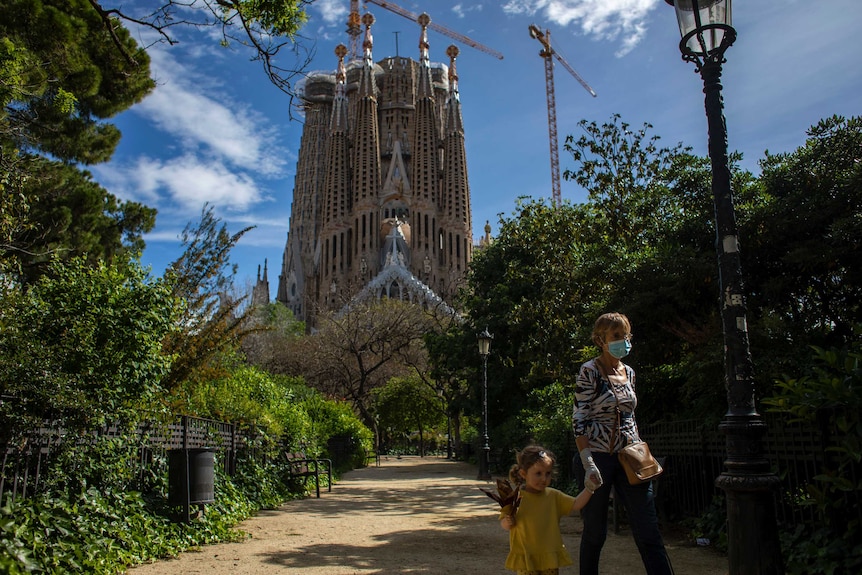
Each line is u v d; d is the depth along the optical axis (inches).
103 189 705.6
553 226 837.8
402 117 5890.8
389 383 1990.7
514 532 179.9
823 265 387.9
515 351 1154.0
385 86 5959.6
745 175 456.8
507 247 1229.1
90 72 523.5
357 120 5472.4
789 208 393.4
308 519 437.4
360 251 5172.2
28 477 252.8
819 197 387.2
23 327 272.7
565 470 596.4
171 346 440.1
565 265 780.6
